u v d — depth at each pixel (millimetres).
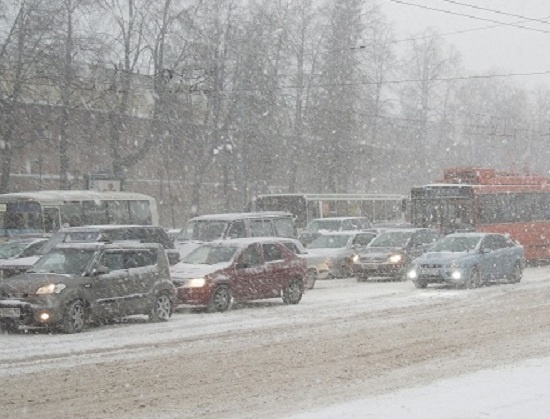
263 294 20719
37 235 27969
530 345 14344
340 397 10273
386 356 13359
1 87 38375
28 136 40812
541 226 38188
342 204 44031
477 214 34656
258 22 49469
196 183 49156
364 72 55344
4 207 29000
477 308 20031
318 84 53844
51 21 38531
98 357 13219
